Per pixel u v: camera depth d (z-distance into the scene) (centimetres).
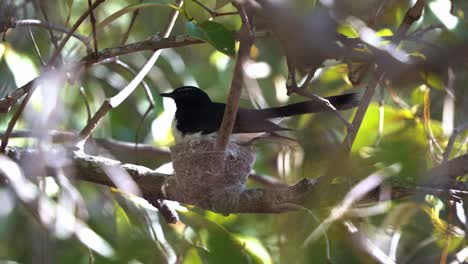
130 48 818
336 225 819
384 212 930
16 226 927
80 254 864
